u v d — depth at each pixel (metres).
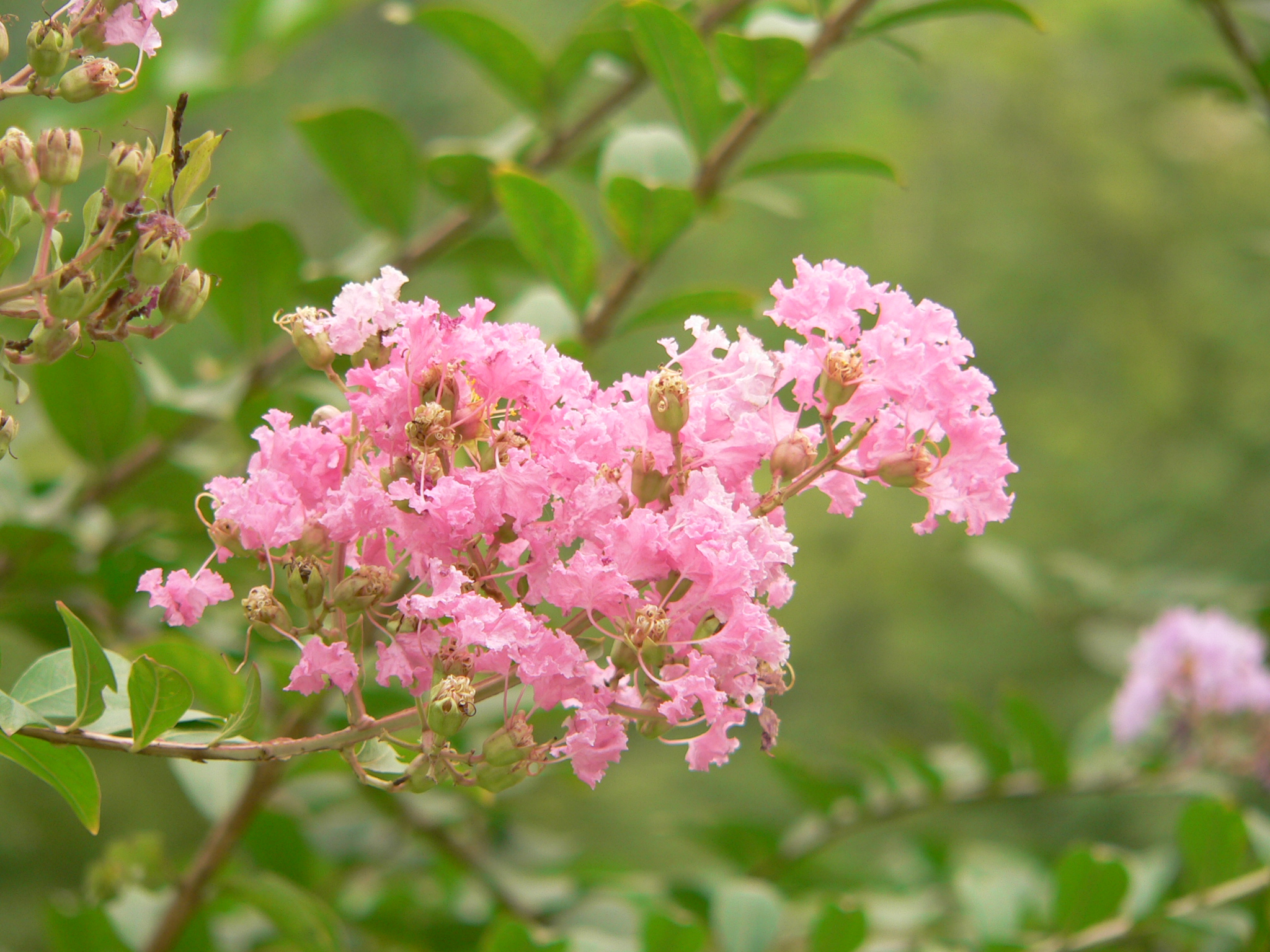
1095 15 5.42
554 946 1.16
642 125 1.33
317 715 1.14
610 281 1.58
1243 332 5.50
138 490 1.32
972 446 0.95
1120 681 4.19
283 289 1.36
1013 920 1.37
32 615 1.27
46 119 1.49
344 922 1.47
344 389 0.94
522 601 0.94
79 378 1.27
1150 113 6.14
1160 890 1.36
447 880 1.58
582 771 0.93
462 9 1.36
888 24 1.28
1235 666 1.64
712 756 0.94
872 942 1.41
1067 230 5.96
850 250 5.89
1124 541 5.06
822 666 5.52
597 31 1.39
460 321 0.94
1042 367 5.82
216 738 0.96
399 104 5.24
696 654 0.93
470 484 0.93
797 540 5.72
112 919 1.25
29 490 1.40
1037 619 2.05
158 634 1.27
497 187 1.13
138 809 3.11
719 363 0.95
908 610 5.50
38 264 0.93
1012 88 6.17
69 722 0.99
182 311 0.94
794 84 1.20
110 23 0.95
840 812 1.64
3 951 2.53
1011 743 1.64
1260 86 1.67
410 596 0.93
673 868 3.54
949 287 5.95
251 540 0.93
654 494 0.94
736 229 5.75
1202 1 1.66
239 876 1.17
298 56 5.12
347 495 0.93
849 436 0.96
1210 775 1.72
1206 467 5.13
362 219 1.47
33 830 2.97
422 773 0.94
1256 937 1.32
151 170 0.93
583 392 0.94
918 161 6.10
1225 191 5.93
